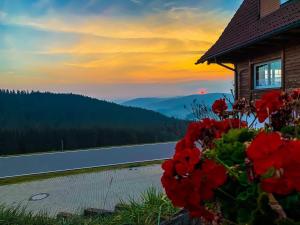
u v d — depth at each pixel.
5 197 8.66
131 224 3.69
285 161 1.08
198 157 1.32
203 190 1.27
